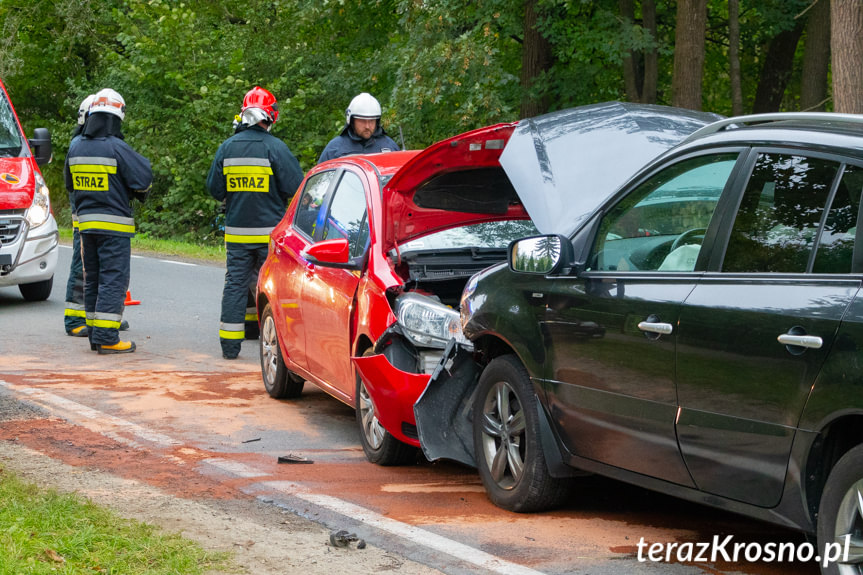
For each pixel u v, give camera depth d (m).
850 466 5.07
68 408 11.07
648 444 6.32
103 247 14.46
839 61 18.83
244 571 6.15
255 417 10.90
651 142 8.01
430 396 8.08
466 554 6.55
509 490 7.50
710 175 6.26
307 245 10.92
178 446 9.56
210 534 6.91
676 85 28.02
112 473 8.55
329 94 41.03
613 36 30.73
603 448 6.72
